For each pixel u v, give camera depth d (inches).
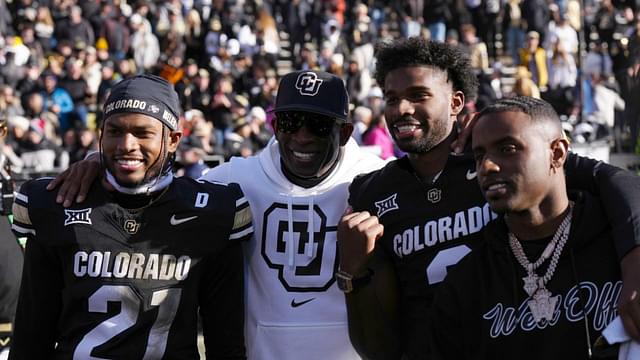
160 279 112.1
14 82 535.8
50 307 114.0
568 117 514.9
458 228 114.2
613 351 93.4
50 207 112.7
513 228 100.7
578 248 98.7
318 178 131.7
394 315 117.3
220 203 116.2
